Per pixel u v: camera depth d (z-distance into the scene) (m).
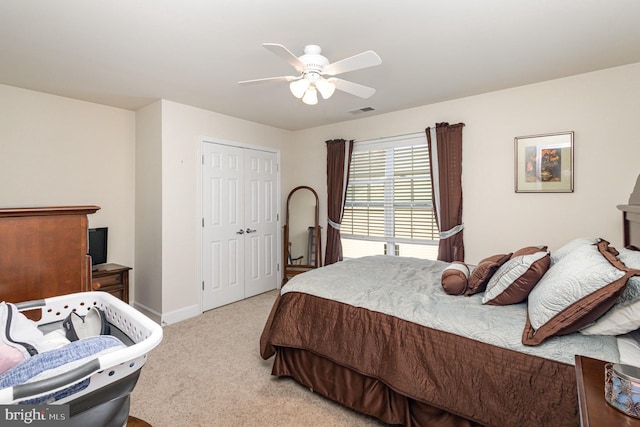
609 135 2.64
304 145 4.78
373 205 4.11
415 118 3.70
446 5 1.75
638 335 1.38
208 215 3.79
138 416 1.90
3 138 2.95
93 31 2.01
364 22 1.91
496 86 3.03
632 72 2.54
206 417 1.90
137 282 3.76
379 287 2.16
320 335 2.05
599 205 2.70
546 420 1.29
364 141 4.15
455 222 3.38
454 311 1.72
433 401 1.55
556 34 2.08
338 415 1.93
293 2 1.71
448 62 2.49
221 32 2.02
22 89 3.04
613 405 0.84
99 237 3.38
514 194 3.10
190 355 2.67
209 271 3.80
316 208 4.60
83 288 1.34
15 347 0.84
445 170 3.42
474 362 1.50
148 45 2.19
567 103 2.81
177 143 3.47
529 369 1.37
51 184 3.22
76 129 3.37
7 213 1.15
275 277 4.71
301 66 1.97
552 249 2.91
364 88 2.22
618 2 1.74
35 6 1.74
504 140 3.13
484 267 2.02
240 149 4.15
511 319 1.59
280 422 1.86
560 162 2.85
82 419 0.72
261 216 4.47
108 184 3.60
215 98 3.33
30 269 1.22
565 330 1.36
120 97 3.29
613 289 1.23
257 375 2.37
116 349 0.81
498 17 1.87
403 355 1.69
